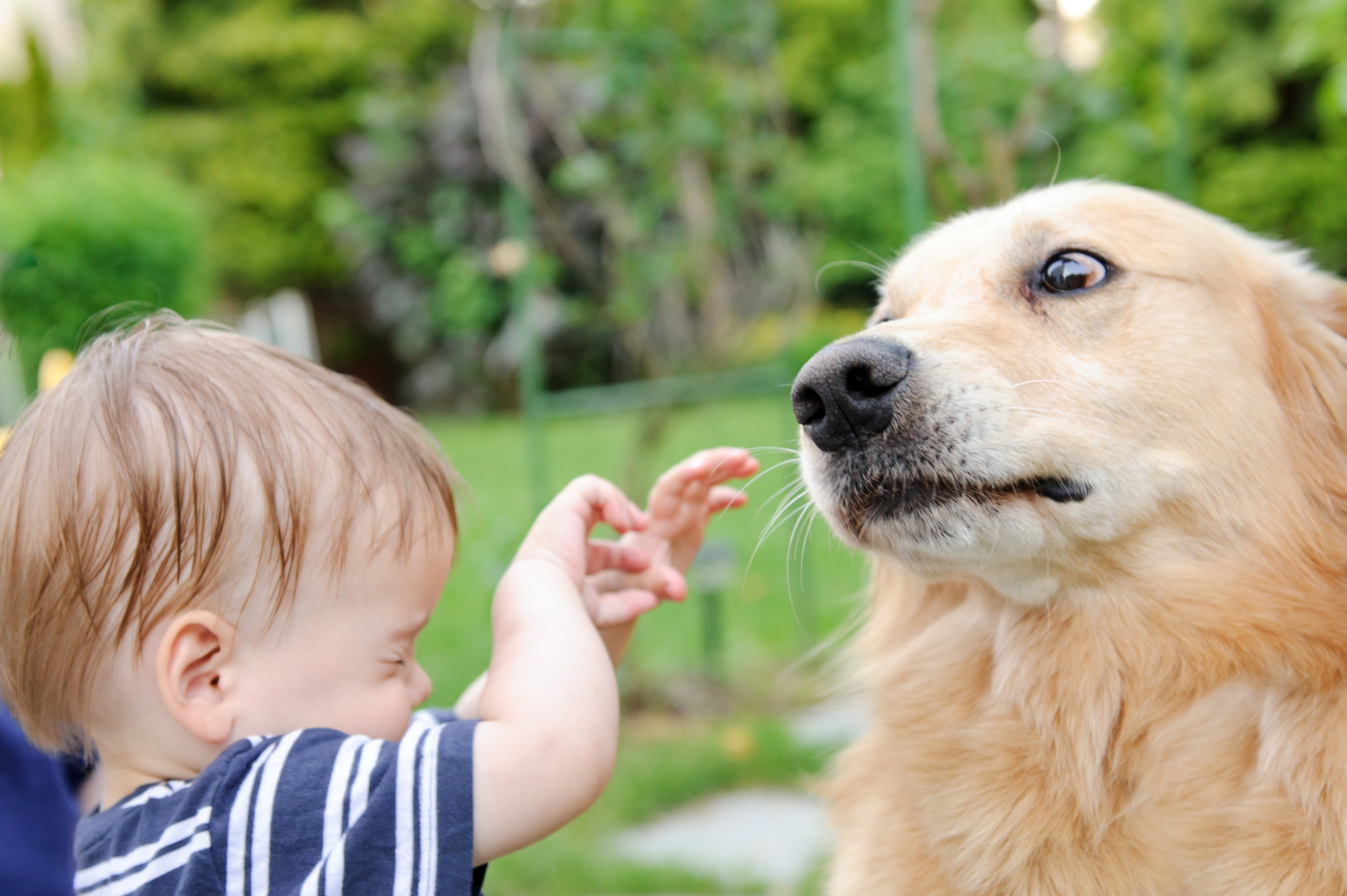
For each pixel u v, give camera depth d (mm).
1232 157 15344
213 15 22125
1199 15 15133
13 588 1351
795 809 3906
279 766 1278
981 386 1725
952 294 2025
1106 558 1756
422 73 18453
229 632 1334
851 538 1805
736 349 5480
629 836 3791
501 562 5184
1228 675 1719
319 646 1382
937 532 1721
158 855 1237
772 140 5504
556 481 9844
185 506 1312
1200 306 1883
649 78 5188
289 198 22031
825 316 11922
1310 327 1979
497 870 3453
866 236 10672
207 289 6922
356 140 13656
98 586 1311
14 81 10531
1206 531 1780
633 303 5469
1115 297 1871
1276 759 1628
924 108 4012
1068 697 1788
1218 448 1810
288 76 21781
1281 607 1726
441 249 10180
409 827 1267
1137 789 1718
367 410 1522
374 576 1422
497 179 9711
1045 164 5207
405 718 1478
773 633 5855
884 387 1723
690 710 4867
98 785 1997
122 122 20000
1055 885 1719
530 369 5070
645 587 1839
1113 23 4914
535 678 1446
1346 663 1625
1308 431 1922
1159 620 1758
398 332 17266
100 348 1464
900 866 1850
